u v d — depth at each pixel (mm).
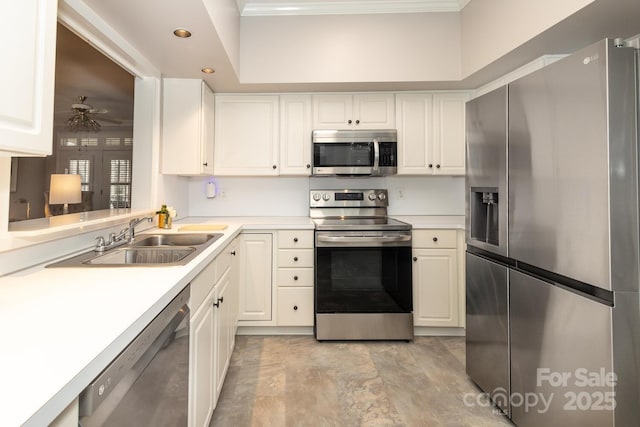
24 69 794
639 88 1061
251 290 2576
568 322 1219
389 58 2645
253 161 2855
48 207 2156
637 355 1069
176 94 2469
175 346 1021
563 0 1687
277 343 2480
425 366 2162
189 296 1179
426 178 3240
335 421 1623
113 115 2975
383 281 2539
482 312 1779
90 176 2914
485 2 2311
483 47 2338
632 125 1058
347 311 2518
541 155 1323
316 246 2525
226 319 1882
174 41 1901
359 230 2525
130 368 719
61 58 2404
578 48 2033
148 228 2186
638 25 1749
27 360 555
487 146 1687
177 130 2467
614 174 1054
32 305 815
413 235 2588
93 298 868
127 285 984
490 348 1702
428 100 2873
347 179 3215
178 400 1046
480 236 1862
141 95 2305
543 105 1311
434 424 1606
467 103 1879
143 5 1535
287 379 1986
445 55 2643
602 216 1076
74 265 1221
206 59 2152
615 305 1062
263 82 2619
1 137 725
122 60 1985
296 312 2584
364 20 2648
